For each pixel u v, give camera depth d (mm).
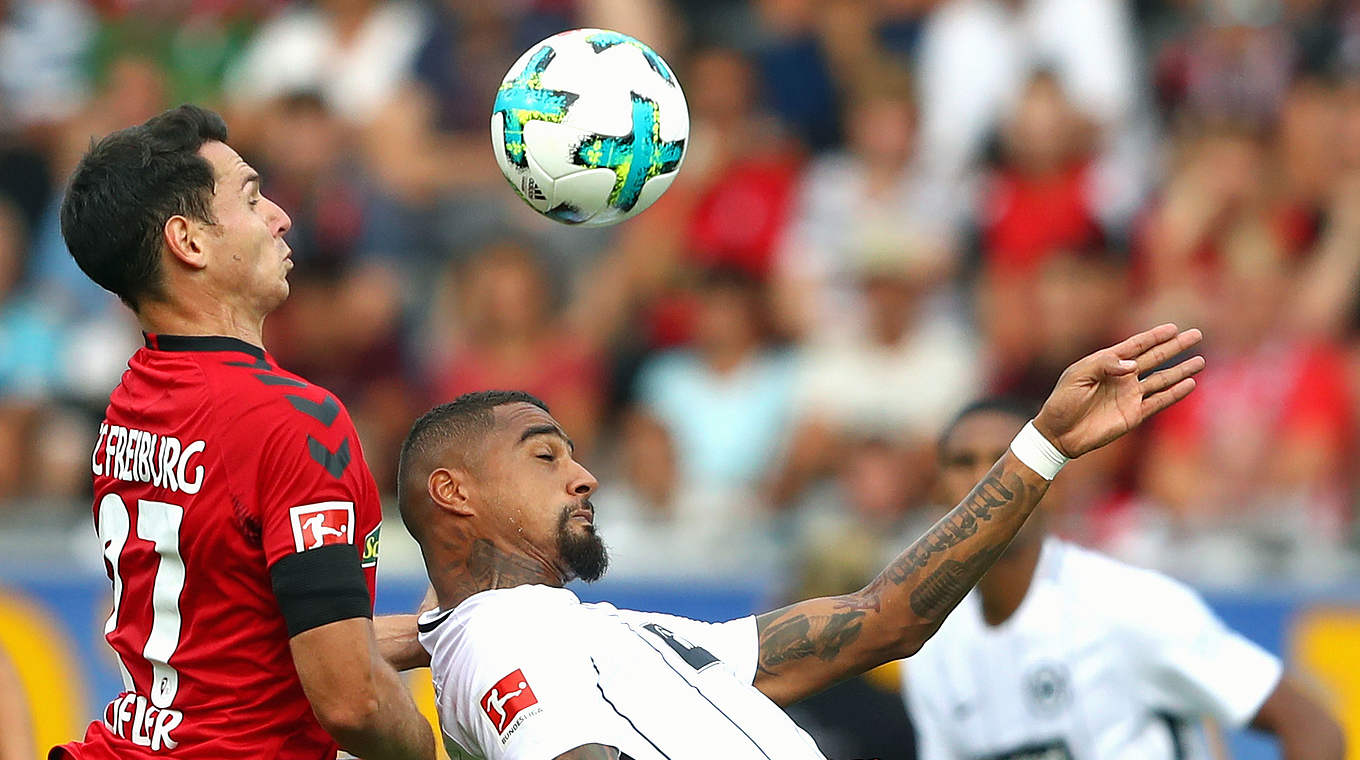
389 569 28516
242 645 13406
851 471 30562
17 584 28828
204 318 13781
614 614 14977
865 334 33688
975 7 38656
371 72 39344
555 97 15812
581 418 34188
